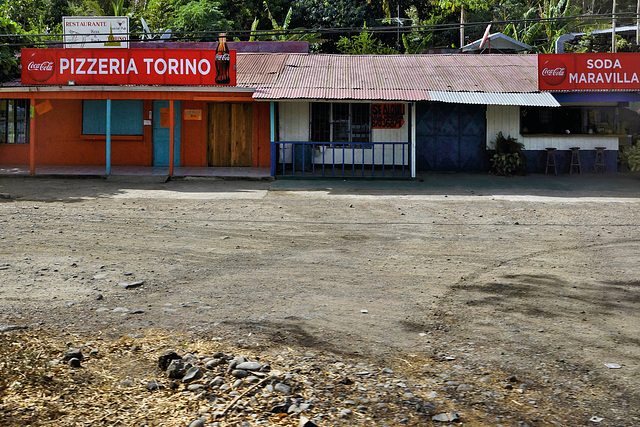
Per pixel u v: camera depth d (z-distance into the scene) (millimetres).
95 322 5730
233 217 12594
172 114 18234
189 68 17797
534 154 20500
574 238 10812
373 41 32500
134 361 4785
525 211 13820
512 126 20531
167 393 4203
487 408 4070
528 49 29844
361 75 20219
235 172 19312
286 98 17703
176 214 12805
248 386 4285
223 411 3898
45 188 16391
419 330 5727
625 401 4223
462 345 5332
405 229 11609
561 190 17219
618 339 5520
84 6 33938
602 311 6410
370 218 12773
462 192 16703
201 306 6324
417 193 16484
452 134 20641
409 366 4812
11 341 5086
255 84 18922
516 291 7199
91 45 22750
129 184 17453
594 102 20766
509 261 8906
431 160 20703
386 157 20656
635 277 7934
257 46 23609
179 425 3736
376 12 35469
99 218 12031
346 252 9453
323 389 4273
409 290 7195
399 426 3771
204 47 23203
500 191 16922
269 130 20844
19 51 20984
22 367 4520
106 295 6680
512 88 19109
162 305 6352
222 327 5633
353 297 6836
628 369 4809
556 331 5738
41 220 11570
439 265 8602
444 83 19469
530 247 10000
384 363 4859
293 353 4996
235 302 6516
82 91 18078
